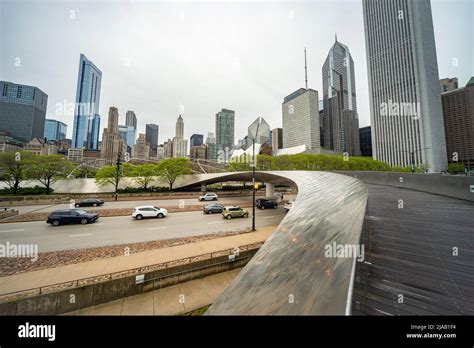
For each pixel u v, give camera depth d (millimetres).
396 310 3365
